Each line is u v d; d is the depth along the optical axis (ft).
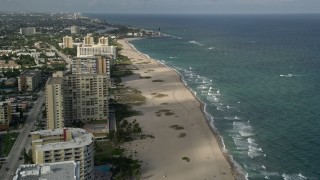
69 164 487.61
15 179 446.60
